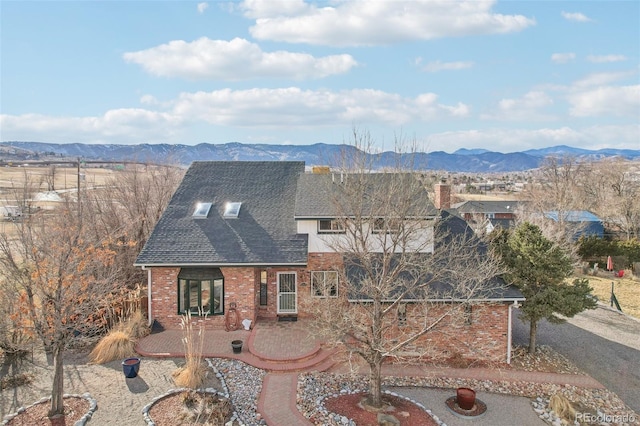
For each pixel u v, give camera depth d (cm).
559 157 7856
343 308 1992
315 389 1816
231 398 1712
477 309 2095
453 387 1912
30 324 1742
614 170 6994
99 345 2036
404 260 1675
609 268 4741
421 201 2327
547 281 2175
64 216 2025
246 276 2373
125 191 3575
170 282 2366
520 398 1852
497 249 2308
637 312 3262
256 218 2630
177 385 1789
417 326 2125
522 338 2550
